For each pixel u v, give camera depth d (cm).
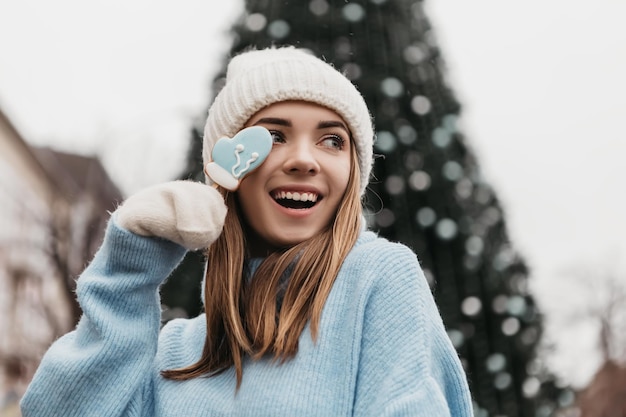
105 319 145
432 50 356
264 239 153
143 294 148
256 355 139
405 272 141
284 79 150
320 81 150
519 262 382
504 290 344
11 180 1253
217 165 147
